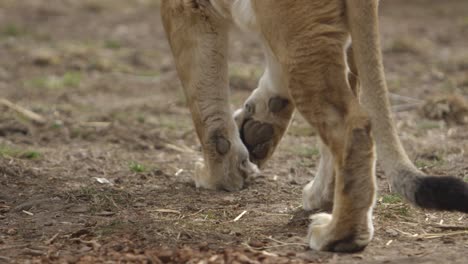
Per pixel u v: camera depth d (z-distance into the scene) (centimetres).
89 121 2277
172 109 2444
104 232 1320
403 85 2731
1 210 1470
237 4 1323
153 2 4456
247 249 1210
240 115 1599
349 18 1181
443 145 1964
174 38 1542
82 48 3309
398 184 1143
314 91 1171
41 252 1235
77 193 1563
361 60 1187
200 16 1502
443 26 3812
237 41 3512
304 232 1323
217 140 1559
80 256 1198
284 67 1197
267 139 1592
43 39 3581
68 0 4428
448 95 2322
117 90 2723
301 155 1916
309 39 1164
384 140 1173
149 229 1334
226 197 1549
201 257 1162
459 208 1092
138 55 3253
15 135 2112
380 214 1413
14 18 4028
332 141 1165
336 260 1168
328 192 1386
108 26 3916
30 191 1586
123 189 1602
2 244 1286
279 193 1580
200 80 1536
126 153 1966
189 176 1738
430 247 1240
